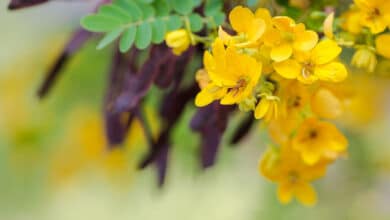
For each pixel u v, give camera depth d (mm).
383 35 645
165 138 728
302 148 672
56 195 1412
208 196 1430
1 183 1305
